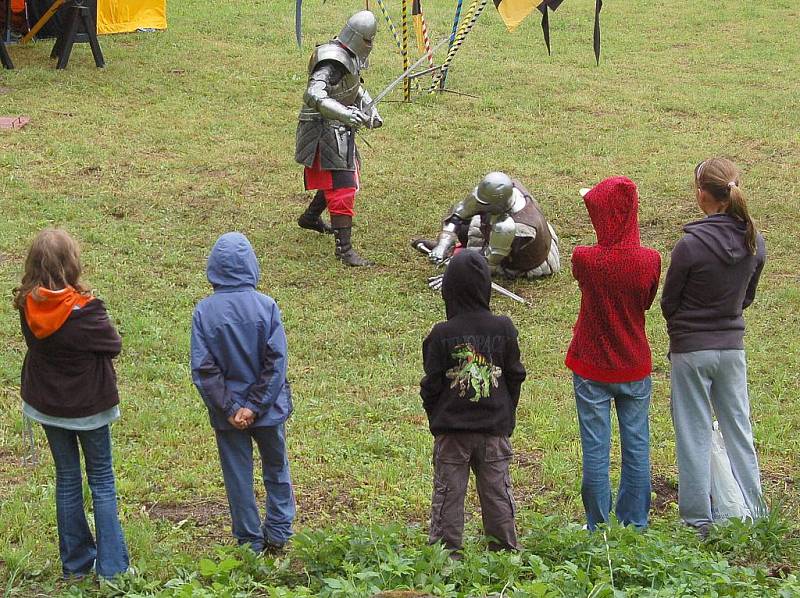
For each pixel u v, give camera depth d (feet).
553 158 56.95
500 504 20.54
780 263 43.45
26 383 19.49
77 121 58.59
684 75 76.02
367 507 24.76
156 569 20.85
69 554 20.34
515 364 20.47
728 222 21.79
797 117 65.92
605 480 22.18
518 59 78.23
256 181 51.90
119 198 48.34
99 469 19.93
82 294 19.11
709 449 22.50
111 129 57.88
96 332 19.08
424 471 26.76
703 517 22.65
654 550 20.08
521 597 17.24
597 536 20.98
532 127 62.18
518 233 39.06
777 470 27.07
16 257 41.09
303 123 41.68
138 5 80.43
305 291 39.86
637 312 21.67
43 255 18.86
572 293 40.19
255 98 65.62
